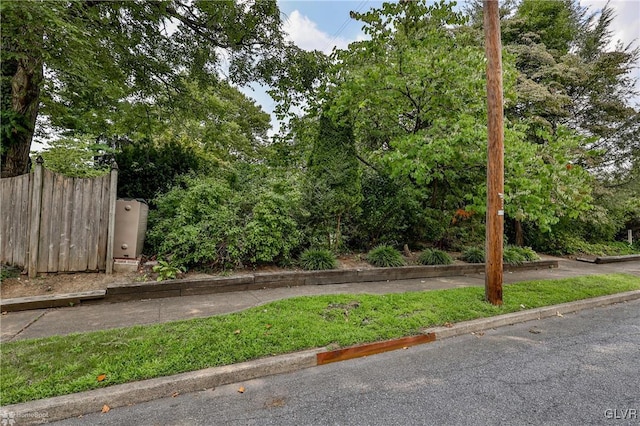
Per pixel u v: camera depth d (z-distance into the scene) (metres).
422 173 6.68
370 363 3.24
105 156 7.78
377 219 7.59
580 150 11.09
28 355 2.80
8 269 4.74
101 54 6.00
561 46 13.32
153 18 6.62
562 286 6.50
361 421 2.27
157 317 3.91
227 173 7.90
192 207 5.87
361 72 7.30
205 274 5.40
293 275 5.68
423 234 8.58
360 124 8.09
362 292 5.36
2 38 4.38
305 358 3.11
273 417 2.30
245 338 3.31
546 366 3.26
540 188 6.20
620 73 11.98
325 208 6.78
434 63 6.67
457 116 7.23
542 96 10.03
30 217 4.77
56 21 3.94
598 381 2.97
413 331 3.86
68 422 2.21
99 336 3.23
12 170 6.08
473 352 3.58
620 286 6.89
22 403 2.23
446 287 6.05
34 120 6.50
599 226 12.50
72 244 4.99
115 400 2.40
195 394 2.60
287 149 9.77
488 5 4.96
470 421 2.31
